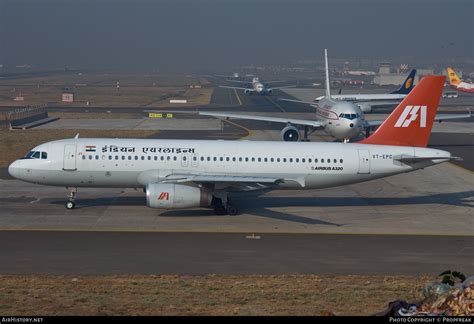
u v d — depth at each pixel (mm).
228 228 180750
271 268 143250
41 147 199375
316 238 171625
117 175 198000
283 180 191250
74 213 194375
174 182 191875
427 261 151625
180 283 127562
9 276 132125
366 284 129625
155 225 181875
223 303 112062
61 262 144375
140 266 142625
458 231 182750
